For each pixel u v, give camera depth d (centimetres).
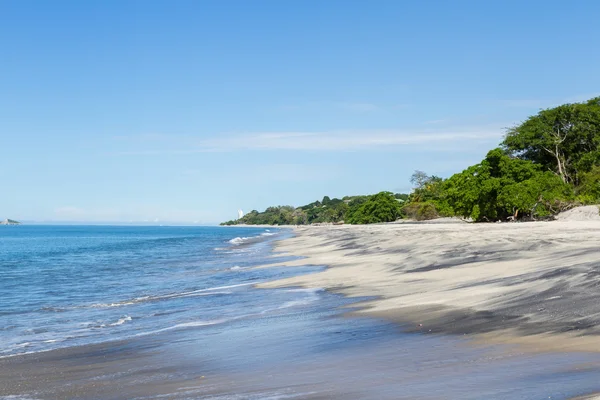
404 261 2609
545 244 2586
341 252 4019
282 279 2423
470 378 689
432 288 1628
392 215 16262
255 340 1112
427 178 16150
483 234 4041
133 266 3825
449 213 9156
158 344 1161
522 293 1284
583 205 7075
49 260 4691
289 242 6956
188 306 1778
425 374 734
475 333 969
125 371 938
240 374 845
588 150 8350
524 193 6931
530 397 581
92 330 1421
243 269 3192
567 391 588
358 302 1533
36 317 1683
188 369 914
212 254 5112
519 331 943
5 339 1337
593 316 966
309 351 962
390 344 952
